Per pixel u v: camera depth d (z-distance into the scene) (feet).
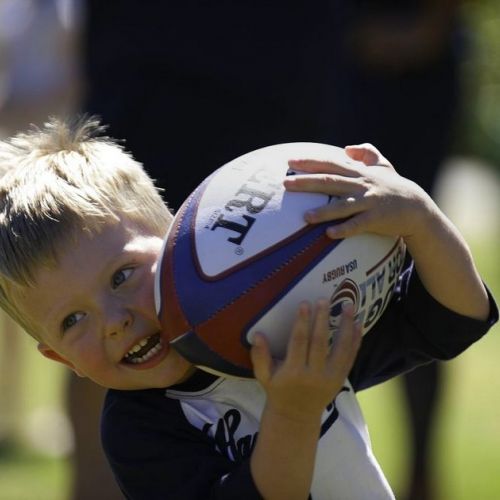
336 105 48.75
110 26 45.91
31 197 29.35
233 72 44.93
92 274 28.68
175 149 45.39
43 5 70.18
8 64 70.95
